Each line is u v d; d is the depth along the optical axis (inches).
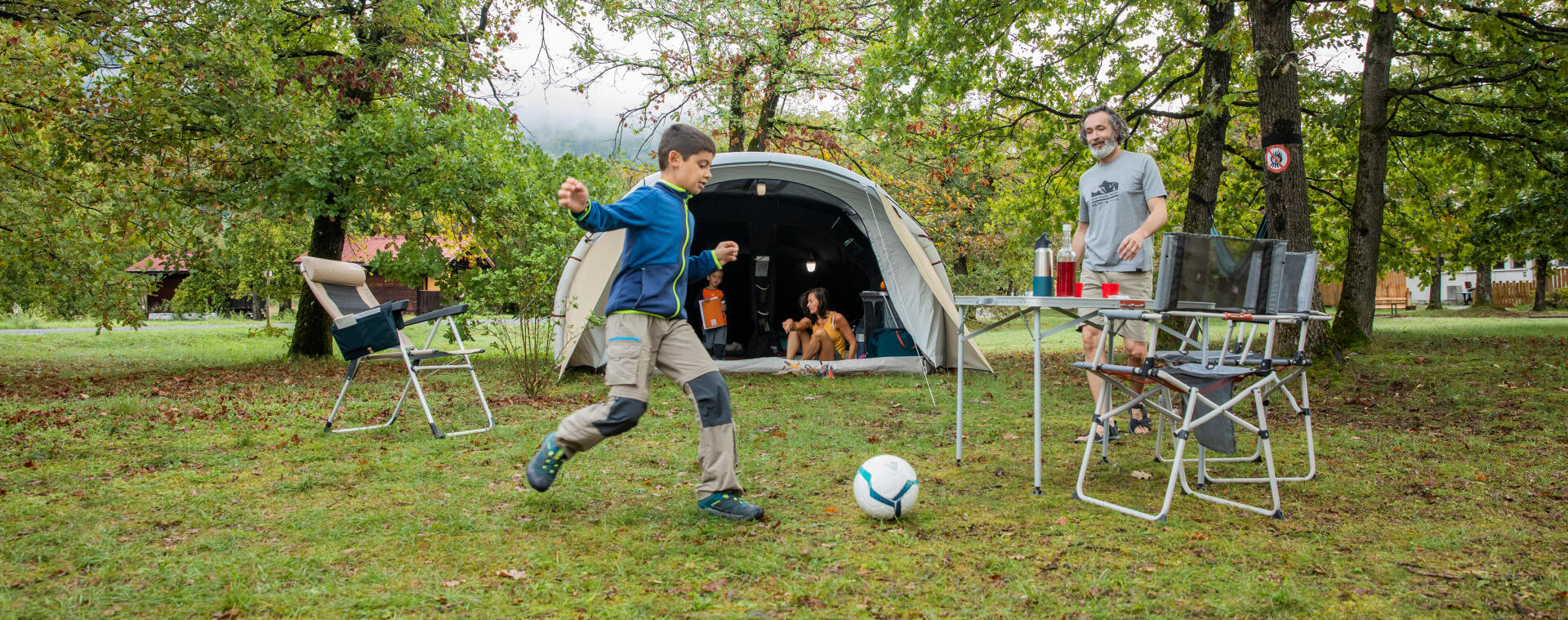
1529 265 1462.8
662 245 117.5
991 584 94.7
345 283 217.2
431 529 115.3
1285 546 108.6
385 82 410.6
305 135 357.7
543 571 99.0
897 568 100.2
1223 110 381.1
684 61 536.4
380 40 422.6
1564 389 242.2
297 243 693.9
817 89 554.9
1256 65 292.0
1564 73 330.3
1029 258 995.3
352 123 400.2
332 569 99.2
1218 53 379.9
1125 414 221.1
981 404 251.3
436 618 85.0
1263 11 291.3
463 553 105.7
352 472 153.2
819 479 149.1
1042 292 143.1
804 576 97.3
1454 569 99.0
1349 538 111.7
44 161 365.4
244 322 1137.4
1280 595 88.6
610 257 306.3
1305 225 295.4
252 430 202.4
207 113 340.5
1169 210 536.4
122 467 156.4
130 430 200.7
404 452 173.8
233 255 500.1
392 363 392.8
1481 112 425.1
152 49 324.5
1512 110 417.1
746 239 426.3
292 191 381.4
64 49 311.4
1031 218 527.8
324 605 87.8
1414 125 421.4
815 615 86.0
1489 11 337.4
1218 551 106.7
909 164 650.8
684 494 136.6
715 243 429.1
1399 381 269.1
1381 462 160.9
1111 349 163.6
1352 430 196.2
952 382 308.5
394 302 197.3
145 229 369.7
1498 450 169.6
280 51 418.0
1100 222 175.9
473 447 180.1
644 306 117.3
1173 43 412.8
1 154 337.1
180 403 254.7
